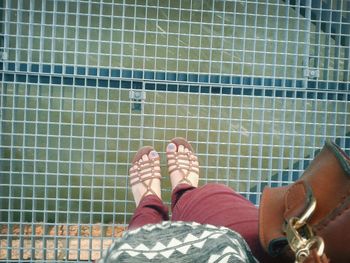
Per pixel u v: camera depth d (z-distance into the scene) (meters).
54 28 1.43
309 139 1.63
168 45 1.52
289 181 1.53
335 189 0.54
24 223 1.45
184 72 1.49
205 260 0.59
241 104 1.52
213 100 1.64
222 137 1.66
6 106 1.51
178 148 1.50
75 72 1.46
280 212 0.60
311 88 1.53
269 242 0.59
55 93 1.63
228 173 1.52
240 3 1.66
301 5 1.57
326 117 1.54
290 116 1.62
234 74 1.54
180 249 0.62
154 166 1.45
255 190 1.67
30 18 1.42
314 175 0.56
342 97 1.56
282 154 1.52
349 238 0.53
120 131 1.65
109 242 1.59
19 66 1.45
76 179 1.66
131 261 0.60
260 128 1.52
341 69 1.58
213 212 0.99
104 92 1.64
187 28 1.66
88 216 1.65
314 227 0.54
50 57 1.60
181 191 1.36
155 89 1.49
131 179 1.45
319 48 1.51
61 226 1.61
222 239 0.62
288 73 1.63
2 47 1.43
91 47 1.62
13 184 1.49
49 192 1.65
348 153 1.57
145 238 0.65
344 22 1.53
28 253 1.58
